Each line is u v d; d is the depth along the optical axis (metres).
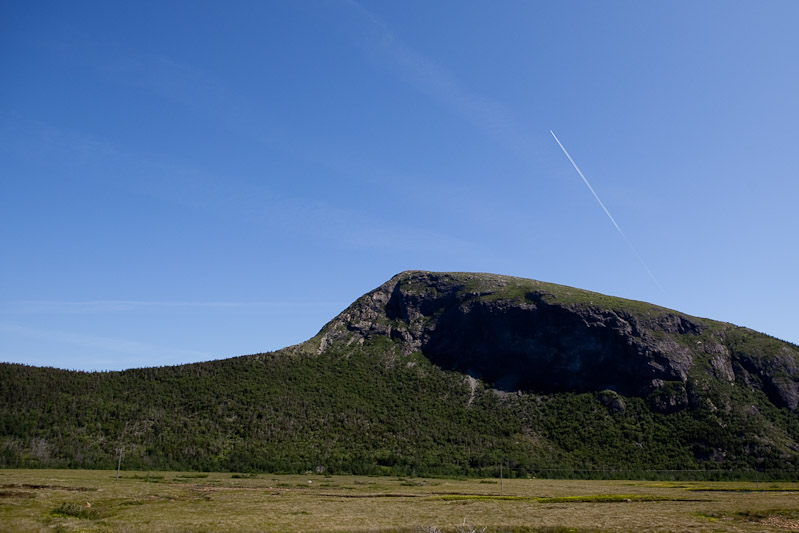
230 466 160.12
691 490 123.69
